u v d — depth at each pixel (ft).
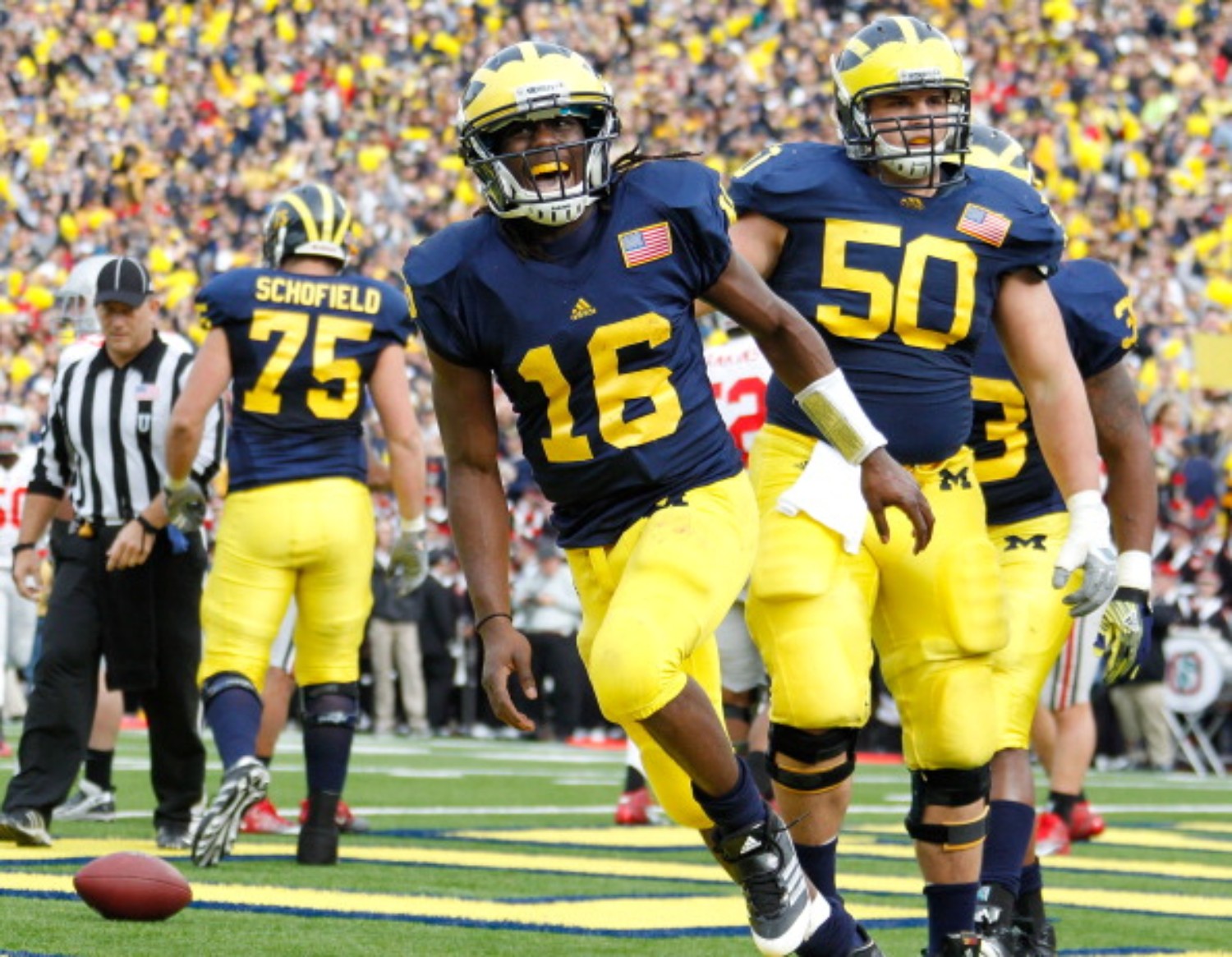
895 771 141.28
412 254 40.60
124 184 238.68
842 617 43.75
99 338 75.20
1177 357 207.62
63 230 235.61
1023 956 50.37
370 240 233.55
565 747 166.81
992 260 45.78
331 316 67.05
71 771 68.95
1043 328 46.21
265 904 54.13
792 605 43.73
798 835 44.06
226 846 63.31
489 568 41.50
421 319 40.50
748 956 47.21
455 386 41.22
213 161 240.73
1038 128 238.27
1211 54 248.73
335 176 239.50
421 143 245.45
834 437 41.86
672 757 38.63
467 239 40.27
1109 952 50.75
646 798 86.38
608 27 256.32
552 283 39.75
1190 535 156.56
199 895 55.62
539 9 257.75
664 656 38.04
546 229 39.88
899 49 45.24
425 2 259.39
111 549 69.10
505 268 39.91
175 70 249.75
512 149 39.40
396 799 99.35
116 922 48.60
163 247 233.14
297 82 248.93
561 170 39.09
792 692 43.47
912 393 45.14
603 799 103.09
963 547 44.73
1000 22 250.37
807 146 47.24
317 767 66.08
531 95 38.91
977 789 44.62
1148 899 63.67
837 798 44.11
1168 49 247.70
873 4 255.91
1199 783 137.39
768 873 39.06
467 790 107.24
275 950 45.39
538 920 52.54
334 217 68.23
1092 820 85.10
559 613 175.52
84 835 74.79
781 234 46.19
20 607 123.65
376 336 67.87
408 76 252.83
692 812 40.29
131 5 255.29
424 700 177.27
